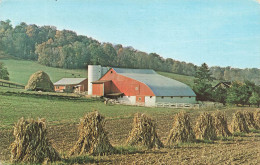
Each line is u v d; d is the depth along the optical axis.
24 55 129.75
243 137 19.70
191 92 55.03
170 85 54.31
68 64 120.00
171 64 122.81
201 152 14.17
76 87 77.12
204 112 18.62
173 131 16.91
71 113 31.09
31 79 57.19
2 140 16.80
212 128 18.31
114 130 21.58
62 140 17.50
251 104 51.34
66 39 144.50
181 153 13.83
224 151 14.50
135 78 54.31
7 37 132.38
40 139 12.19
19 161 12.05
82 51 124.81
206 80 82.19
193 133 17.14
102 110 36.88
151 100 50.38
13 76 93.50
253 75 93.62
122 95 55.56
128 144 15.06
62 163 11.77
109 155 13.21
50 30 150.62
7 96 42.47
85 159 12.33
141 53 129.62
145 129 15.12
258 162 12.58
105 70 69.56
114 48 139.38
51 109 34.09
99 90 57.81
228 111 40.59
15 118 25.48
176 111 38.34
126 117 29.17
